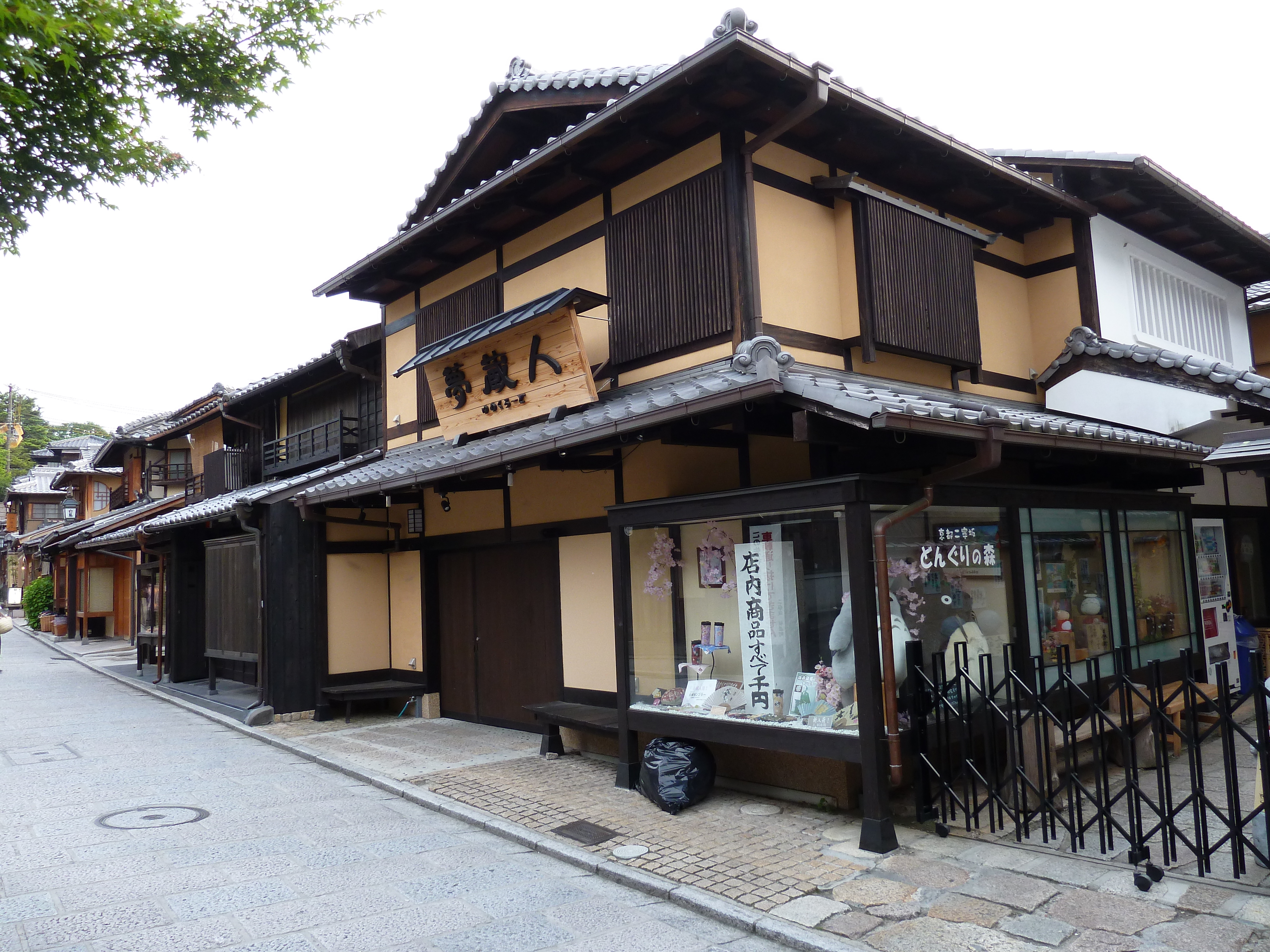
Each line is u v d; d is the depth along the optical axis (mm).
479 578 10844
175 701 13703
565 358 8047
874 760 5453
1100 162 8859
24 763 9047
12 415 53594
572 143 7605
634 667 7219
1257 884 4625
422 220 11188
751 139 7402
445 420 9930
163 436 22266
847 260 7758
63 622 30344
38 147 7266
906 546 5938
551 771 8039
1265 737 4562
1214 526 10164
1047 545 7121
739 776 7062
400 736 10133
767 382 5398
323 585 11648
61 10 6500
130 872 5523
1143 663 7957
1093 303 9383
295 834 6426
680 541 6887
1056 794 6281
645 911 4832
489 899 5039
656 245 7883
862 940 4246
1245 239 10781
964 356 8320
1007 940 4168
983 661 6410
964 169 8320
